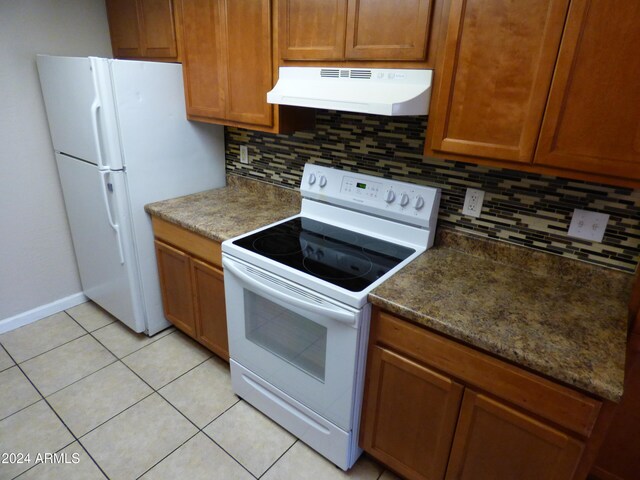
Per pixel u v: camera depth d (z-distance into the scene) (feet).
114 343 8.05
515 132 4.01
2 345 7.88
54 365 7.40
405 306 4.25
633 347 4.02
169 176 7.54
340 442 5.35
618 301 4.49
